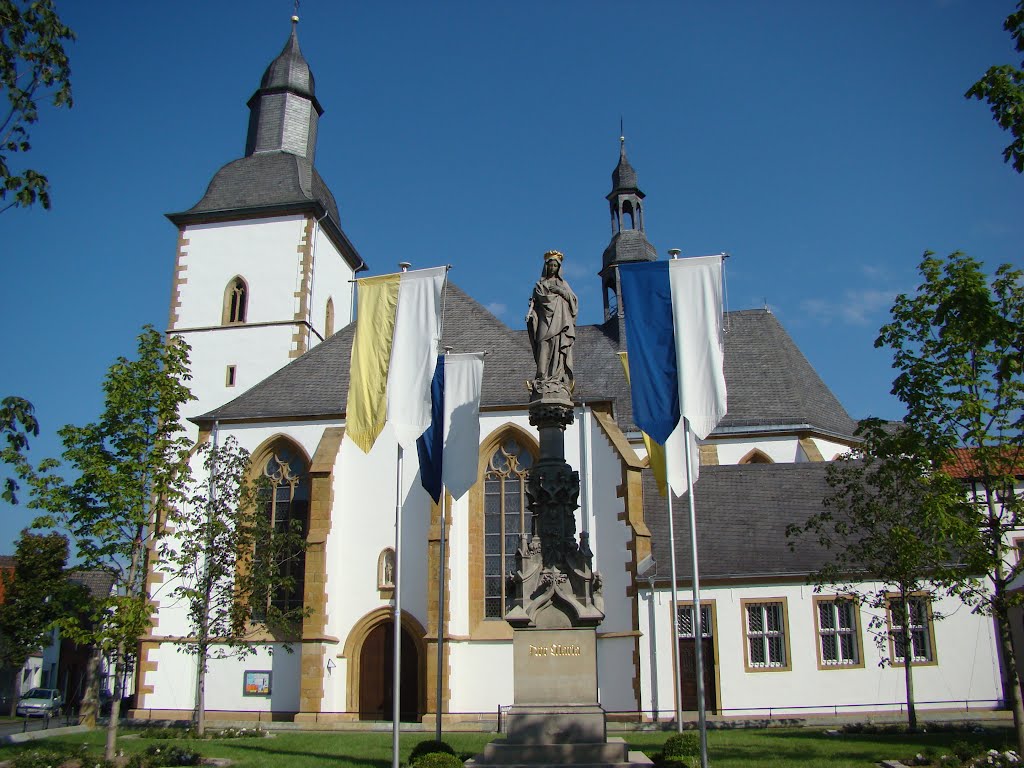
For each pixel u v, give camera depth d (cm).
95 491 2309
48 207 1658
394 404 2153
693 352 2003
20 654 5400
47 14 1638
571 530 1872
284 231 4975
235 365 4819
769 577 3288
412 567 3456
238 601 3048
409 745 2425
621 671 3188
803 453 4259
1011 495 2034
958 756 1884
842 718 3064
